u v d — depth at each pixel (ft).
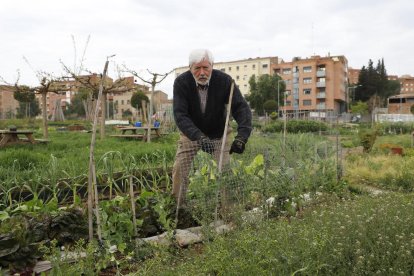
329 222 11.00
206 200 13.04
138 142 40.16
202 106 14.65
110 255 10.74
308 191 17.87
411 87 447.42
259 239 9.58
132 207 12.03
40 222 11.50
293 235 10.03
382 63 316.19
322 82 266.16
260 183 14.75
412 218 11.53
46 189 16.76
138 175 18.99
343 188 19.61
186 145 14.70
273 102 203.41
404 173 24.25
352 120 176.76
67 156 27.37
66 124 114.93
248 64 312.09
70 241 11.48
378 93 293.84
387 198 15.07
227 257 8.96
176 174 14.88
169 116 63.98
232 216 13.30
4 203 14.70
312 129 90.53
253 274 8.41
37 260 10.62
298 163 18.65
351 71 435.53
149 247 11.62
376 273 8.37
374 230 10.25
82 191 17.37
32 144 37.29
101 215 11.60
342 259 8.95
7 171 17.90
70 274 9.02
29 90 45.93
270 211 15.14
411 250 9.16
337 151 21.33
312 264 8.57
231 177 13.82
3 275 9.71
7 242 9.99
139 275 9.69
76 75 48.96
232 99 14.49
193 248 11.96
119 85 49.70
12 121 115.75
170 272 9.53
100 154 27.71
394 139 65.05
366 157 35.14
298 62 273.75
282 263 8.93
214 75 14.34
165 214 12.54
